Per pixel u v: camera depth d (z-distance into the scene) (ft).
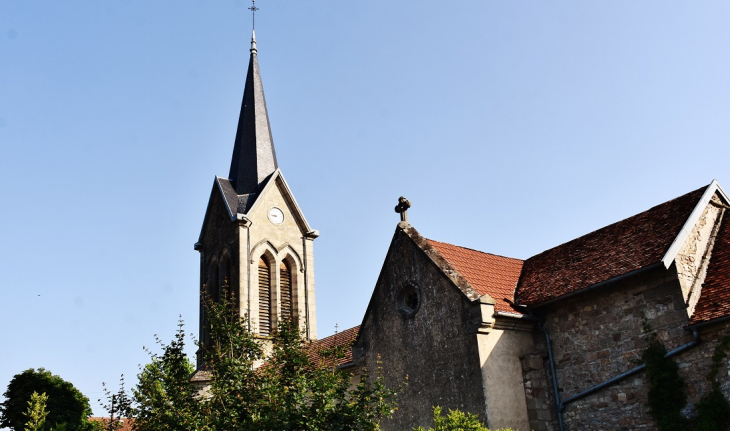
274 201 148.36
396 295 70.90
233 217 141.28
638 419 55.01
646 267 56.08
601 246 67.15
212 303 67.31
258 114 161.79
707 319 51.62
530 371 62.85
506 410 60.44
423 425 63.93
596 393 58.49
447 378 63.05
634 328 57.00
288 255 146.10
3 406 134.62
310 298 144.66
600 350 59.21
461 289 63.72
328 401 51.78
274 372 56.59
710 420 49.90
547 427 60.90
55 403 136.15
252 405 52.75
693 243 58.70
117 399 62.80
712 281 56.75
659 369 53.98
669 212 63.21
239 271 136.67
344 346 60.18
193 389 59.47
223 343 61.52
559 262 70.90
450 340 63.72
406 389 66.64
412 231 72.18
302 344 61.82
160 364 60.85
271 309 139.54
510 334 63.87
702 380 51.57
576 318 61.98
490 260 76.84
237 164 156.04
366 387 56.29
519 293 69.15
